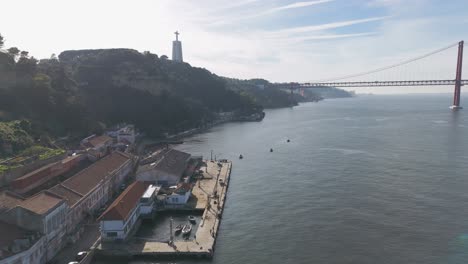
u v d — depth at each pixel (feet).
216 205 333.83
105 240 260.21
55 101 572.10
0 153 333.62
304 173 450.30
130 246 253.44
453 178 411.95
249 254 249.34
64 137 515.09
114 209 264.31
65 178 328.70
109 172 365.61
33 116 501.15
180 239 268.21
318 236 273.75
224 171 460.55
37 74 577.43
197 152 605.73
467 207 323.78
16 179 274.57
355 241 264.52
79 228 269.44
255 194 376.07
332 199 352.08
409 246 255.91
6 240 201.57
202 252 244.63
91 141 493.77
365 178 419.13
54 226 235.20
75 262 221.66
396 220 299.38
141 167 418.10
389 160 506.07
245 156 566.77
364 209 324.19
